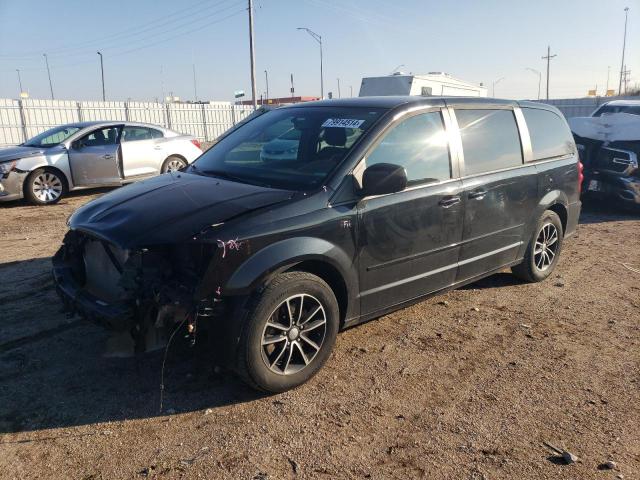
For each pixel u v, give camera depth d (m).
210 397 3.52
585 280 6.10
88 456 2.93
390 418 3.34
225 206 3.48
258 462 2.90
